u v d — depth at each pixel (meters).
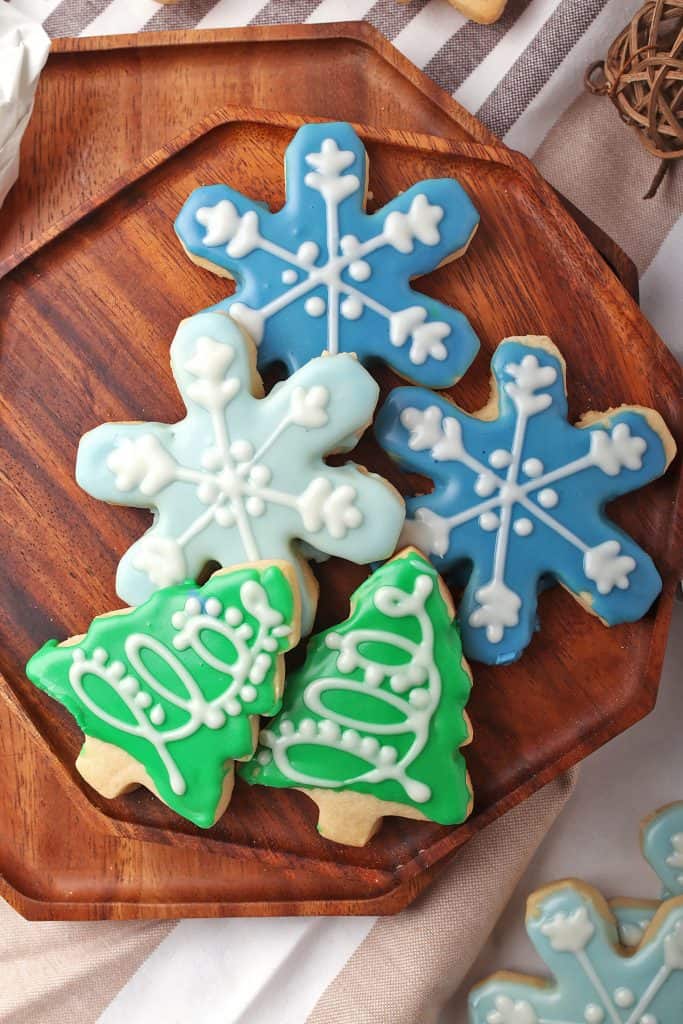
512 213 0.44
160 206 0.44
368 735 0.41
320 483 0.41
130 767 0.42
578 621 0.44
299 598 0.41
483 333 0.44
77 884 0.45
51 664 0.42
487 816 0.43
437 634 0.41
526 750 0.44
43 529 0.44
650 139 0.44
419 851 0.43
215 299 0.44
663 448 0.42
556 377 0.42
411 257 0.42
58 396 0.44
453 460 0.42
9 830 0.45
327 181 0.42
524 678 0.44
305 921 0.46
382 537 0.41
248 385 0.41
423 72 0.46
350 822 0.42
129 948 0.47
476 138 0.44
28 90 0.44
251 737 0.41
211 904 0.44
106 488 0.42
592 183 0.47
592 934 0.44
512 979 0.45
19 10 0.48
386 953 0.46
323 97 0.45
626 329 0.43
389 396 0.42
